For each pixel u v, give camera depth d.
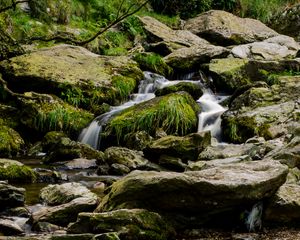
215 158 8.27
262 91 10.73
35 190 6.93
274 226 5.44
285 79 11.09
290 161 6.82
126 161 8.26
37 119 10.18
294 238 5.07
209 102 11.45
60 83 11.06
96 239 4.65
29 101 10.38
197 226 5.32
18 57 11.54
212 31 16.95
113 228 4.90
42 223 5.34
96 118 10.59
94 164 8.63
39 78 11.08
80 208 5.60
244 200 5.27
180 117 10.02
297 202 5.41
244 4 20.34
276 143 8.45
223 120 10.36
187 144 8.41
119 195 5.34
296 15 19.45
